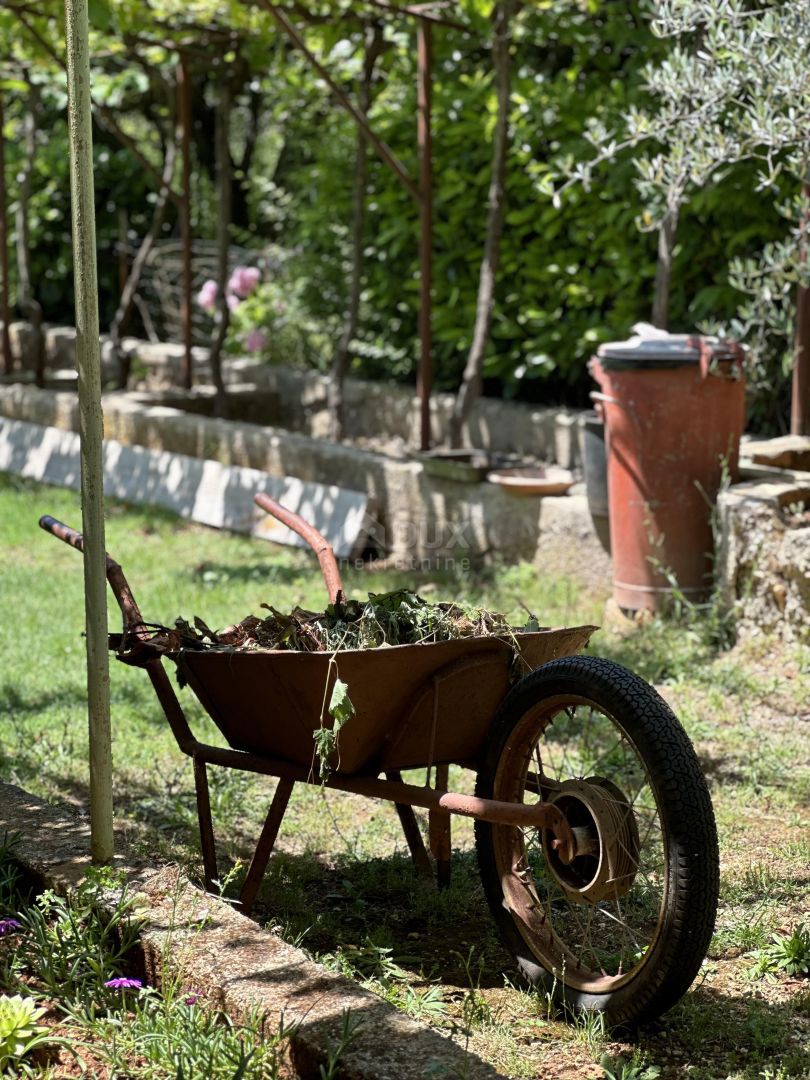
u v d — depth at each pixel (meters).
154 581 8.68
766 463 7.92
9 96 16.09
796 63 6.41
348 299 12.37
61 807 4.81
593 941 4.10
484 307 9.55
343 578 8.65
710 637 7.02
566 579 8.30
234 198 18.03
